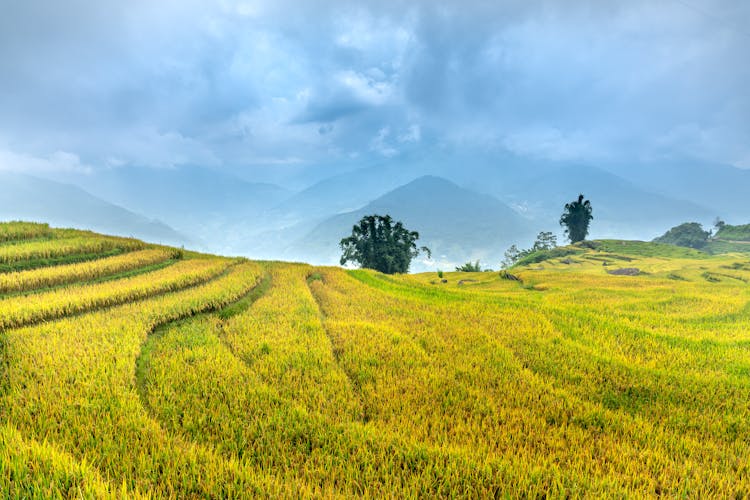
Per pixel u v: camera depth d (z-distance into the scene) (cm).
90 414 754
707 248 14150
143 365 1052
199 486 585
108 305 1566
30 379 875
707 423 892
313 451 696
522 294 3259
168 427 761
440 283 4862
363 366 1122
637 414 914
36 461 561
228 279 2106
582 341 1513
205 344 1223
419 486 614
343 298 2148
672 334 1716
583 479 641
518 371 1138
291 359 1135
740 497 646
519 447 742
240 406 842
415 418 834
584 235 13738
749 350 1471
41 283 1769
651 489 637
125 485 536
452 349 1313
